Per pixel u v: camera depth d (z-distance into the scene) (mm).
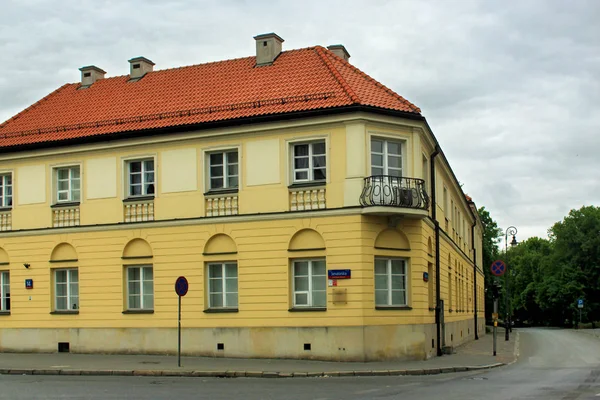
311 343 26562
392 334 26594
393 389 18391
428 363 25906
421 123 27844
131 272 30172
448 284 36344
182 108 30438
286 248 27297
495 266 30531
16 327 31703
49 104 35062
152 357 28047
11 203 32750
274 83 29984
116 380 21312
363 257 26281
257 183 27969
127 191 30375
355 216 26422
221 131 28531
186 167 29203
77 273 31172
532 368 25500
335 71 29078
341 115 26766
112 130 30516
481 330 65812
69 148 31234
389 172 27438
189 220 28844
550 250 123125
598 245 101125
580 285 100938
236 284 28312
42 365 25031
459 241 45656
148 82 33938
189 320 28531
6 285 32594
